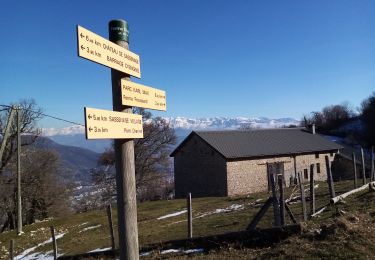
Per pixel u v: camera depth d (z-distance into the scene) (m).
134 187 5.25
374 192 16.77
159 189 59.41
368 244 8.87
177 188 47.16
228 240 10.49
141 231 20.47
